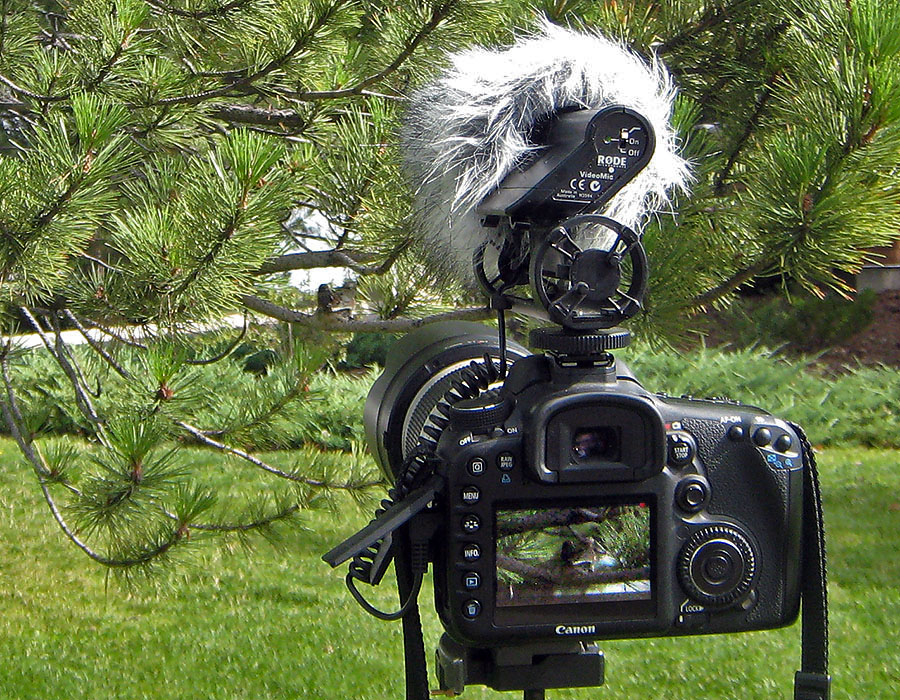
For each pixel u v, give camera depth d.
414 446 1.87
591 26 3.21
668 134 1.75
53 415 8.20
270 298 4.89
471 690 4.59
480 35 3.40
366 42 4.31
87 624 5.60
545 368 1.60
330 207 3.93
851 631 5.21
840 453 9.23
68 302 3.47
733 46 3.33
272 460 8.90
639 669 4.77
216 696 4.67
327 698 4.64
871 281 13.04
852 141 2.43
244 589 6.07
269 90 3.84
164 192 3.42
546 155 1.64
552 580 1.61
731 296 3.13
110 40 3.46
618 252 1.56
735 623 1.70
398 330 4.05
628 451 1.59
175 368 3.37
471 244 1.84
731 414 1.68
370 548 1.72
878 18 2.38
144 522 3.58
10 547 6.97
